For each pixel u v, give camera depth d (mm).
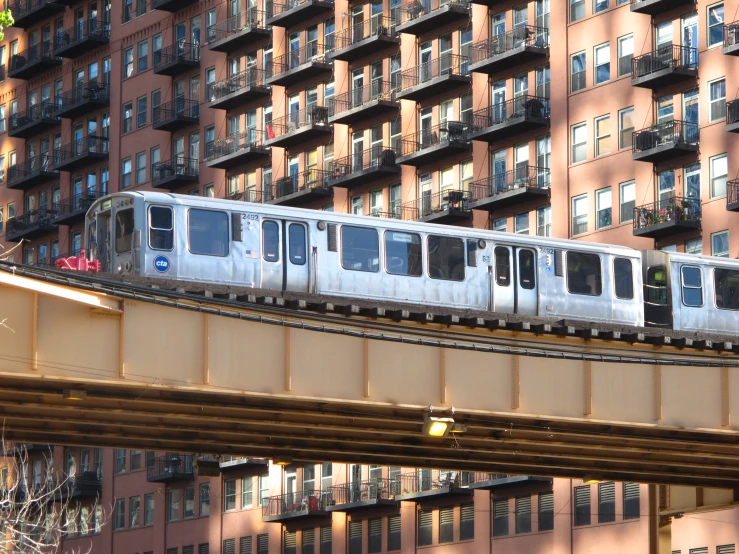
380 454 69312
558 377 63562
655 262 76188
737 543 97125
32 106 161375
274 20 131500
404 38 123188
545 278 71750
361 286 67375
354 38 126438
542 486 110625
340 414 59750
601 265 73500
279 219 66375
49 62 157750
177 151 143750
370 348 59250
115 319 52906
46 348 51438
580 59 110438
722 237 100875
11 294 50969
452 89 119562
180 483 139625
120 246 64875
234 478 134750
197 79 142125
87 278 51156
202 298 52500
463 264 69938
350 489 124125
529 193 111438
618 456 72375
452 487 115250
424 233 69250
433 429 57500
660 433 66875
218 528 135375
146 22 147625
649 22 106125
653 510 83375
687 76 103062
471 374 61500
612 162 107562
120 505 145000
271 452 68312
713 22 102500
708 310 76250
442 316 60594
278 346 57000
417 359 60438
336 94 128125
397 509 121562
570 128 110625
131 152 148375
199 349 54812
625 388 65000
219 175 139000
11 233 159500
